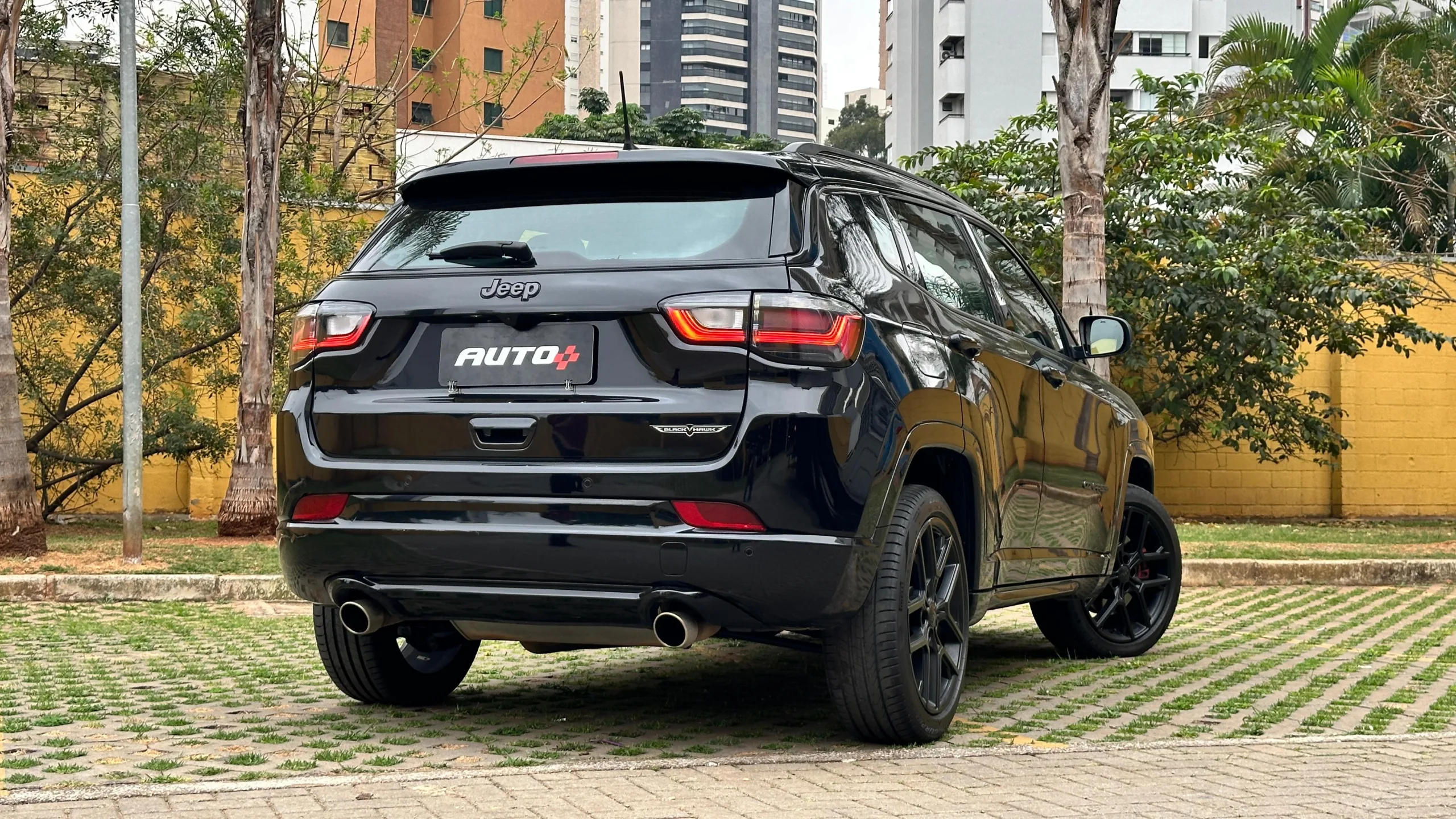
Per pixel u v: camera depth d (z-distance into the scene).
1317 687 5.83
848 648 4.23
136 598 8.74
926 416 4.36
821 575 3.94
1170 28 65.62
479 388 4.14
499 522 4.04
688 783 3.74
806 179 4.34
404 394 4.23
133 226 10.02
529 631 4.31
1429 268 16.55
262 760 4.06
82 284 14.19
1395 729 4.91
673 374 3.98
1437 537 13.66
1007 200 16.16
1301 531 14.19
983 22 66.69
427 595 4.19
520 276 4.18
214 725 4.66
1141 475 7.04
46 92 15.21
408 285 4.30
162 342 14.45
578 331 4.08
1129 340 6.09
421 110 34.47
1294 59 26.44
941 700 4.53
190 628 7.40
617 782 3.73
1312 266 15.34
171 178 14.41
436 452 4.14
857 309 4.16
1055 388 5.66
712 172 4.28
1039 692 5.64
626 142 4.69
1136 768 4.04
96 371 15.05
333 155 18.75
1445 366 17.77
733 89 199.62
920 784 3.79
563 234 4.30
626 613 4.02
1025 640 7.36
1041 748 4.33
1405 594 9.68
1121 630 6.78
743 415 3.91
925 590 4.45
